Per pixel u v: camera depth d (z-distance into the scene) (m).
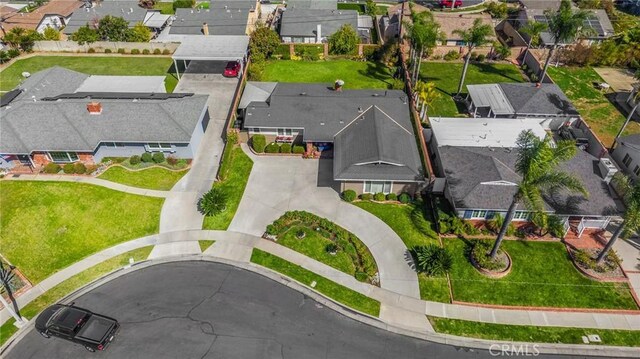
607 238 34.56
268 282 31.36
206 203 35.91
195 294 30.47
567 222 34.78
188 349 27.19
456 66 59.44
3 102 43.88
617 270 32.16
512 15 71.56
